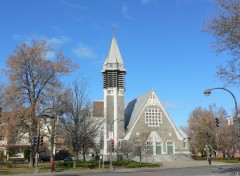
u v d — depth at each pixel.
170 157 76.00
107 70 80.19
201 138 77.12
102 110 81.62
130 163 55.16
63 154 82.56
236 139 72.88
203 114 80.31
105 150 74.62
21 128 47.72
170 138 80.12
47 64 49.88
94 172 43.50
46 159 77.00
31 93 48.84
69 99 50.75
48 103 49.44
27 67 49.31
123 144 69.75
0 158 64.44
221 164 60.03
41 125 50.28
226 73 25.97
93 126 57.56
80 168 50.12
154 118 79.88
